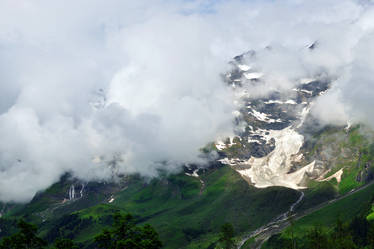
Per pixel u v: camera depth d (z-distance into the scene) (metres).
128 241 111.50
